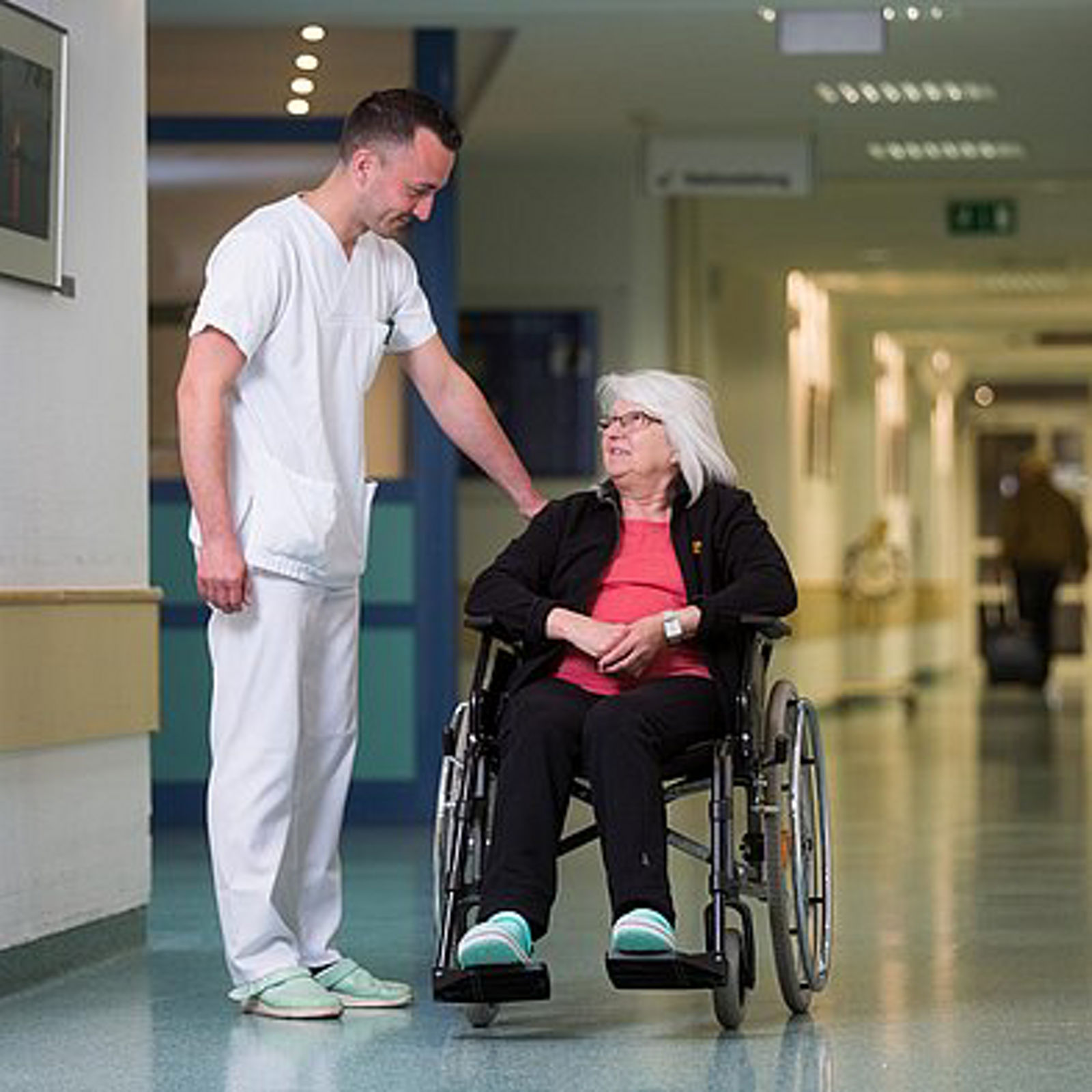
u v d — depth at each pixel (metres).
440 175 9.49
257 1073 8.42
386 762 17.44
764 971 10.68
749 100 20.80
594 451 23.12
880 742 27.12
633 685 9.23
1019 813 18.41
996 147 23.30
